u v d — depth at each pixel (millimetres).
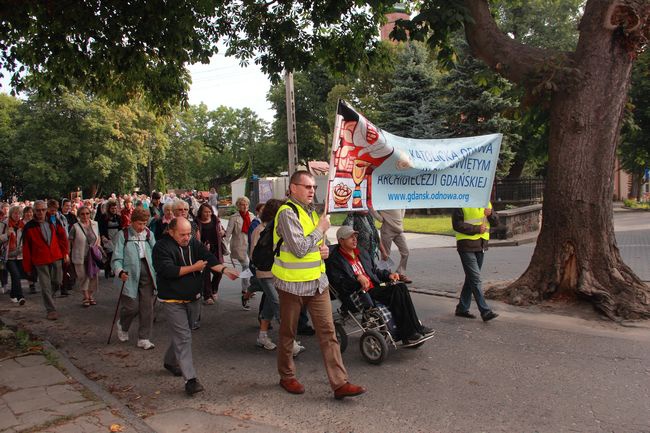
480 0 8172
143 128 46438
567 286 7348
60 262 8789
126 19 9039
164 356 6004
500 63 7977
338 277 5664
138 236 6520
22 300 9430
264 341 6305
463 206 6652
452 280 9938
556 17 31078
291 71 11344
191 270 4863
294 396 4723
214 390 4965
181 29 9375
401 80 28500
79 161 43094
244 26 10719
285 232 4371
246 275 6895
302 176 4508
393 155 5645
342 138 5215
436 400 4496
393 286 5672
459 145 6488
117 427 3904
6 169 48969
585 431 3830
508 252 13617
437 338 6273
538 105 8484
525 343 5926
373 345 5508
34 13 8664
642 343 5758
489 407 4309
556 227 7445
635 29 6848
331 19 9781
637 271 9797
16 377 5031
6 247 9367
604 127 7141
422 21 8086
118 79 11406
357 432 3953
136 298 6801
